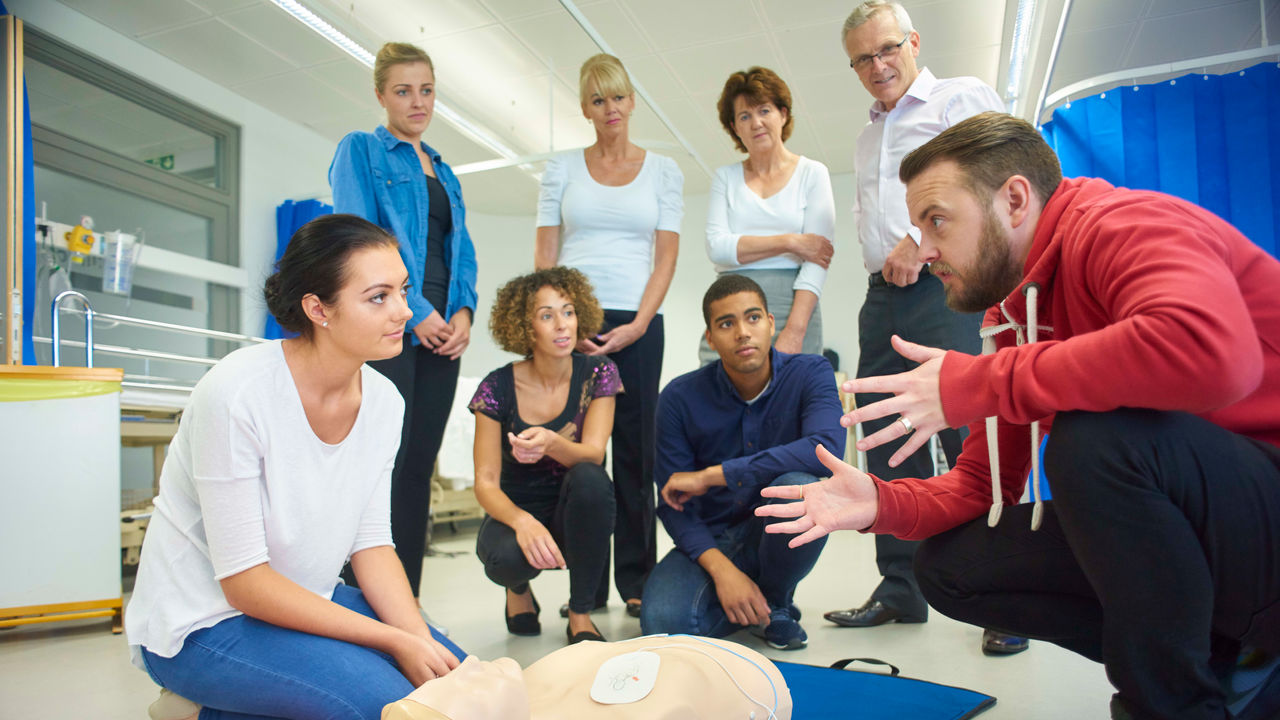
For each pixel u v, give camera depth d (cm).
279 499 107
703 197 718
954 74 506
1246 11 427
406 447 202
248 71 515
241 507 102
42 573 221
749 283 186
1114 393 81
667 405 201
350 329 105
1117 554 85
